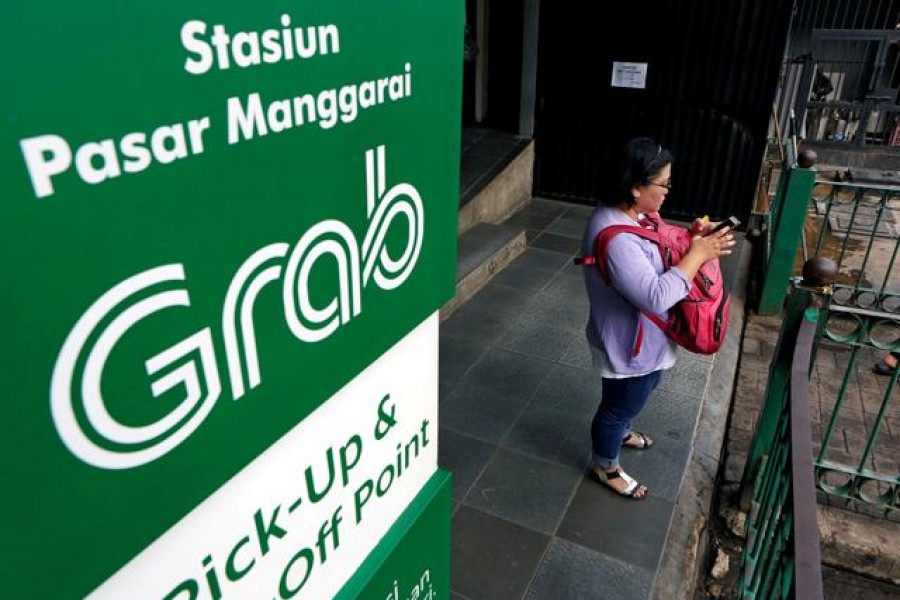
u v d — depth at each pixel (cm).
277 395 90
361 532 122
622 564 262
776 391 266
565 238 596
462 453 324
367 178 99
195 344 74
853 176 836
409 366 127
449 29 110
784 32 539
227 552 89
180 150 67
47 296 58
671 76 590
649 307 221
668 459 319
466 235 547
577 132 650
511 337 430
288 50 77
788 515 164
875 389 424
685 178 622
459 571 260
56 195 56
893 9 912
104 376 65
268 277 83
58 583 66
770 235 521
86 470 65
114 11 57
